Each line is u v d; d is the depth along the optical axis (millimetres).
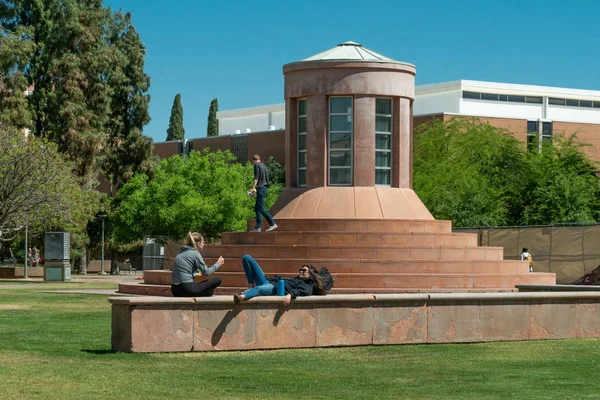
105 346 15367
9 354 14227
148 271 29609
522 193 64312
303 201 28406
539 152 74688
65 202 48938
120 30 74562
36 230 55781
